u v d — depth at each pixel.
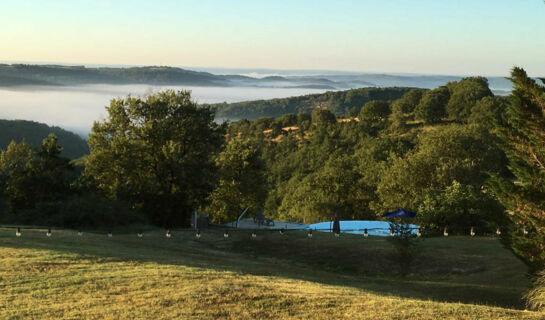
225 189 60.72
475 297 19.17
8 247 22.11
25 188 57.22
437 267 26.70
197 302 13.38
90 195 45.72
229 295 14.12
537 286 16.39
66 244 24.89
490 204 37.84
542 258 17.81
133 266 19.16
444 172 53.25
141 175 53.56
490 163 61.25
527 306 15.48
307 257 30.17
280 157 179.00
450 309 12.65
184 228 46.19
